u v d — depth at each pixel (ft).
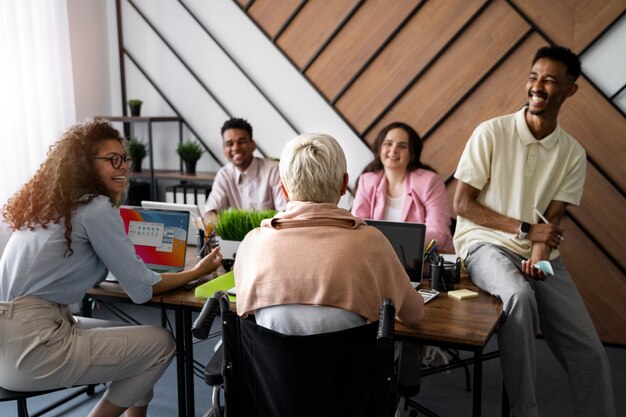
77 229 5.89
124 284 6.15
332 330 4.57
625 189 10.22
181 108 13.83
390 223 6.79
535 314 6.23
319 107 12.39
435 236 8.50
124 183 6.36
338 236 4.66
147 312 12.53
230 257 7.54
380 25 11.48
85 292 6.29
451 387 9.10
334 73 12.02
